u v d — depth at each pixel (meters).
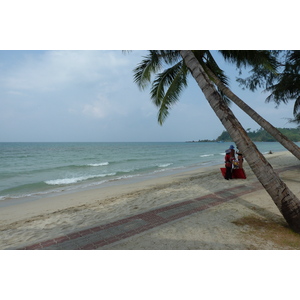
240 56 8.05
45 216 5.64
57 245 3.47
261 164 3.55
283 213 3.57
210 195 6.52
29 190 10.75
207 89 4.02
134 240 3.55
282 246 3.11
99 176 15.22
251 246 3.16
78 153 47.81
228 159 8.97
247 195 6.23
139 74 8.88
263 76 10.00
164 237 3.62
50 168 20.06
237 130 3.65
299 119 11.37
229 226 3.96
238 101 7.58
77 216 5.39
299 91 9.75
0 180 13.91
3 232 4.52
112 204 6.44
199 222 4.24
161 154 44.75
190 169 18.14
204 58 9.03
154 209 5.31
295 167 11.77
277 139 6.96
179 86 9.89
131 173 16.78
